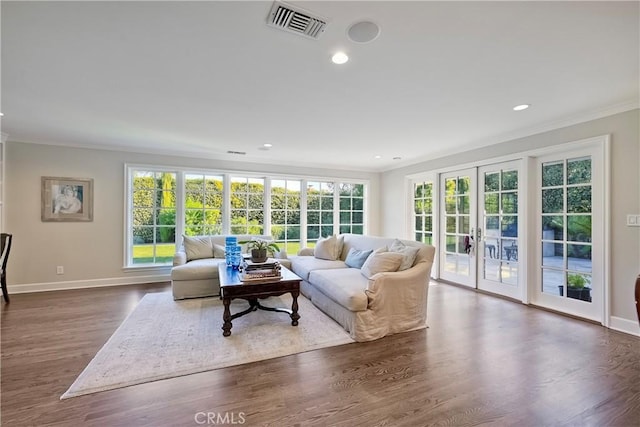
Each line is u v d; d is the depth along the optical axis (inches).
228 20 63.5
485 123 134.8
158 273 191.5
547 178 143.1
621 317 114.1
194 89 98.4
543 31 67.4
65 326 114.5
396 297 112.6
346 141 167.9
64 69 84.7
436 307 143.0
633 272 111.1
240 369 84.7
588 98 106.2
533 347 99.4
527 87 97.0
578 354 94.3
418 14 61.6
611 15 61.7
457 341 104.5
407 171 233.6
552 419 65.1
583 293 128.4
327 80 92.0
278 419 64.6
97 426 61.8
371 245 159.9
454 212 194.2
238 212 217.6
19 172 161.2
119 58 78.9
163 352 93.5
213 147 182.4
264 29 66.7
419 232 226.8
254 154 203.3
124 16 61.9
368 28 66.4
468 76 89.4
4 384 76.1
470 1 57.5
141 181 191.2
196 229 204.1
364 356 93.4
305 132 149.9
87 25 64.9
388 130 146.2
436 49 75.0
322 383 78.2
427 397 72.6
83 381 77.3
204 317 125.3
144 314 128.3
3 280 143.3
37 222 165.0
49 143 166.6
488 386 77.1
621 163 114.1
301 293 163.6
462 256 187.6
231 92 100.8
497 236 166.1
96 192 177.3
